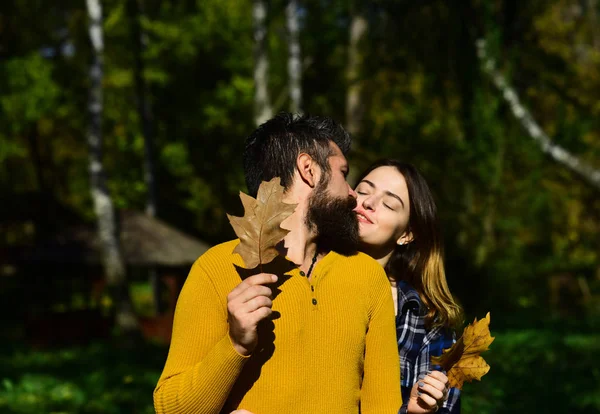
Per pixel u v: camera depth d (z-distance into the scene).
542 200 21.80
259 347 2.43
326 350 2.46
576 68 21.17
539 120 20.03
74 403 9.35
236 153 37.53
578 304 23.33
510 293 21.73
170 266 23.28
